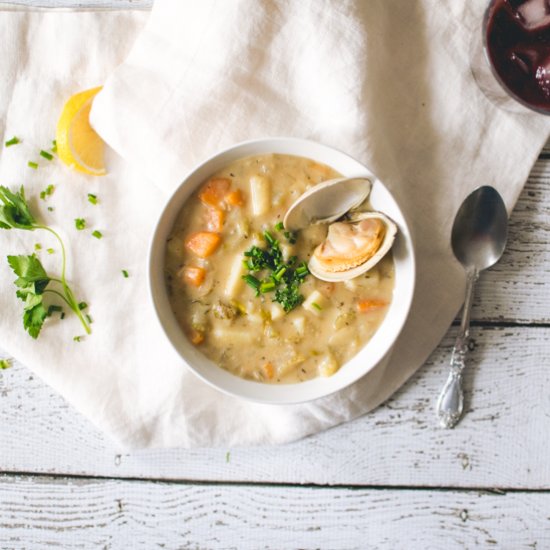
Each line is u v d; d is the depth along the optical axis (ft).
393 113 2.76
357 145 2.69
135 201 2.81
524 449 2.82
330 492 2.84
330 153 2.55
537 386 2.82
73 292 2.81
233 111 2.71
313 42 2.69
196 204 2.60
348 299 2.60
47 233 2.81
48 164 2.82
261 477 2.84
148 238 2.81
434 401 2.82
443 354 2.82
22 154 2.82
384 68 2.75
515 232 2.81
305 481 2.84
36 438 2.85
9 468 2.85
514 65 2.59
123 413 2.80
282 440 2.81
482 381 2.83
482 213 2.74
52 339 2.80
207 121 2.71
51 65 2.83
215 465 2.85
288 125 2.72
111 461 2.85
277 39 2.70
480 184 2.77
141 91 2.72
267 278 2.61
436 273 2.77
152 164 2.73
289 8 2.68
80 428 2.85
